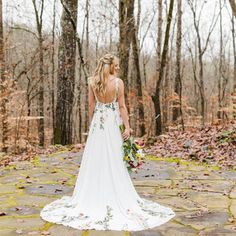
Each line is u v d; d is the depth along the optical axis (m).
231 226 4.84
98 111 5.34
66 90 13.06
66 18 12.88
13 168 8.59
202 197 6.18
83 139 26.12
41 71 18.73
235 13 12.26
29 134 16.84
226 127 11.64
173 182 7.23
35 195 6.34
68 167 8.70
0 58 14.73
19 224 4.90
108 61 5.28
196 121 20.75
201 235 4.51
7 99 14.16
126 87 13.85
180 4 20.59
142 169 8.41
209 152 9.77
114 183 5.18
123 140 5.31
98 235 4.53
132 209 5.16
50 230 4.68
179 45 20.16
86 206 5.15
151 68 36.47
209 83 41.56
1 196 6.30
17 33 24.73
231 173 8.02
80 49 11.59
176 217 5.18
